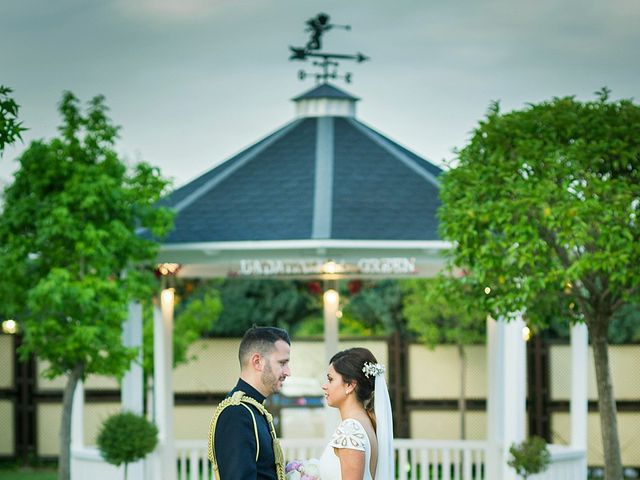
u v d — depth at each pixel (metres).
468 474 17.58
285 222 16.19
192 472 17.69
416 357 22.50
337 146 17.41
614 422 14.27
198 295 26.12
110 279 16.86
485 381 22.34
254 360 7.08
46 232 15.66
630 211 13.09
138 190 16.30
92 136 16.48
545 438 22.20
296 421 23.33
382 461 8.17
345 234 15.86
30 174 16.16
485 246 13.50
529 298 13.95
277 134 18.05
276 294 26.41
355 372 8.22
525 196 13.41
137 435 16.62
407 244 15.93
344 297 18.44
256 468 6.93
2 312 16.53
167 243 16.45
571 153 13.55
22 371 23.02
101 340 15.91
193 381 22.91
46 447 23.02
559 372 22.23
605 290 14.27
